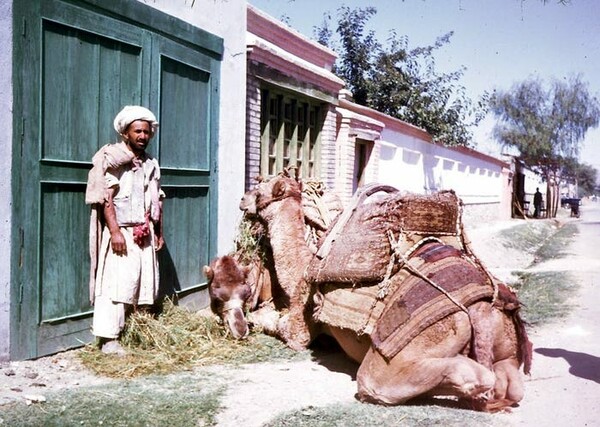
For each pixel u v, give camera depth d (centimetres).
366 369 495
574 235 2858
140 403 495
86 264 650
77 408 481
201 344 664
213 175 874
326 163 1354
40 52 587
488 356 468
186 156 812
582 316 897
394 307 487
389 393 480
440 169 2462
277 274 686
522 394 489
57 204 614
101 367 584
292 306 671
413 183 2150
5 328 568
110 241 620
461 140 2388
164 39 752
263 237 767
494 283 494
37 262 592
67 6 612
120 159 618
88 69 642
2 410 472
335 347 674
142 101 715
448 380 456
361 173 1655
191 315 723
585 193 9419
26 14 573
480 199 3139
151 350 635
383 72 2516
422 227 526
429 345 467
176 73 785
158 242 668
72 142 627
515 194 4156
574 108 4725
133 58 702
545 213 4969
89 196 609
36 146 588
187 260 814
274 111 1160
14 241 571
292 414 478
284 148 1210
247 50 1000
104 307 615
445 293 473
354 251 538
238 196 943
